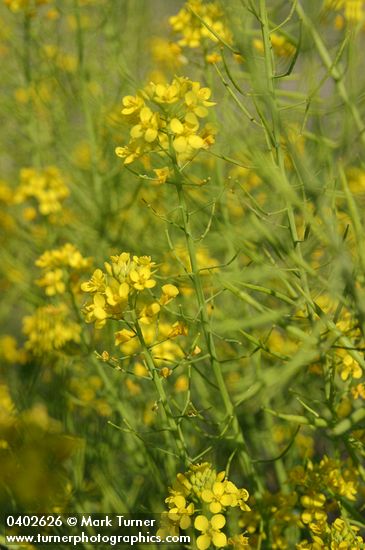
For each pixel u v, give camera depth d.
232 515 0.47
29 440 0.49
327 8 0.41
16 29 0.64
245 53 0.40
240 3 0.40
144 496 0.53
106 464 0.54
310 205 0.44
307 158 0.43
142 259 0.41
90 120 0.62
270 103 0.39
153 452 0.53
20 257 0.64
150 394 0.55
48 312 0.55
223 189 0.42
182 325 0.42
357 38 0.42
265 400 0.43
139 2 0.64
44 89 0.65
